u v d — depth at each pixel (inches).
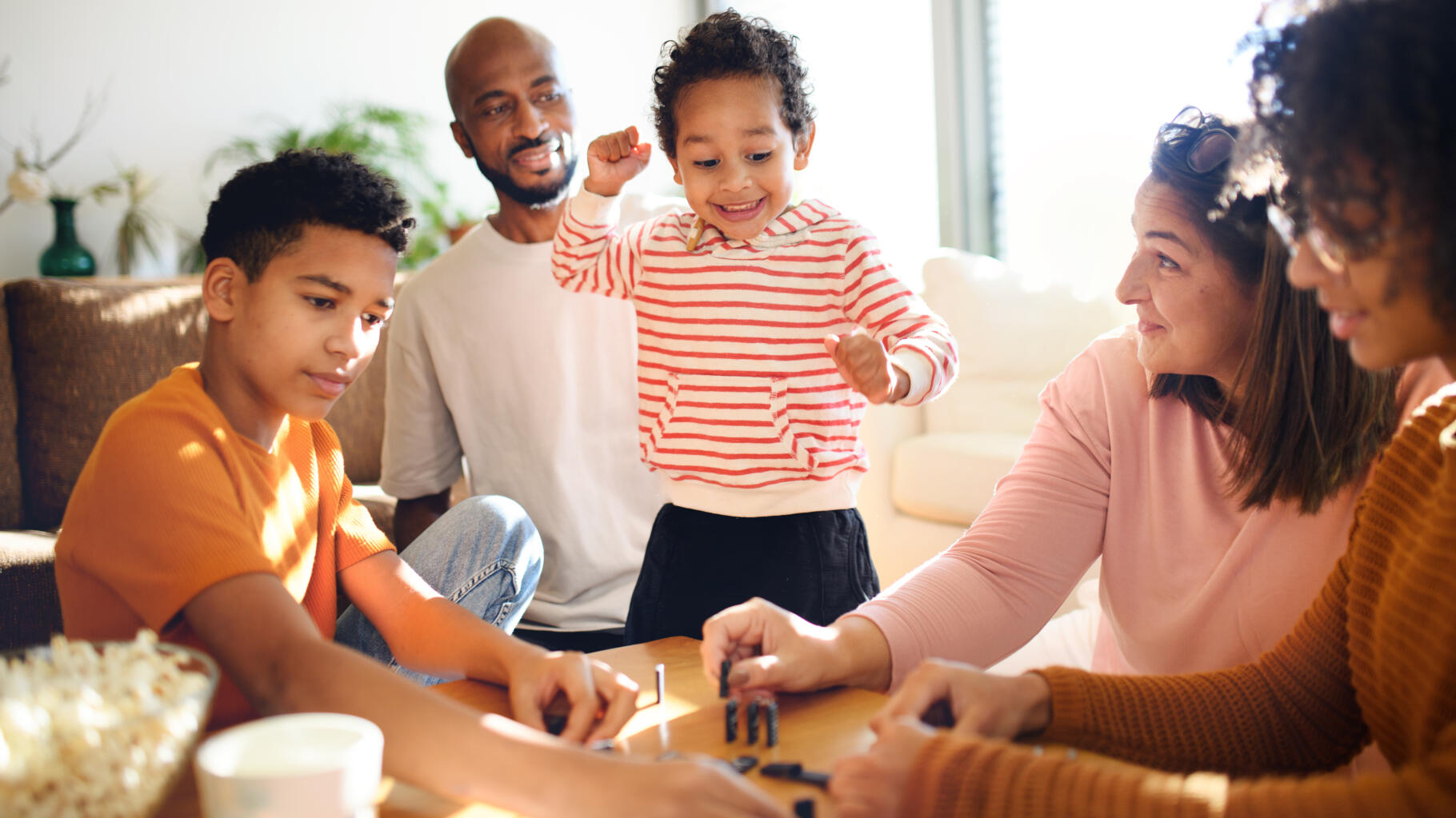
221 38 132.4
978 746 22.8
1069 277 125.2
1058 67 124.3
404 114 139.9
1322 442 33.9
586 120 158.6
